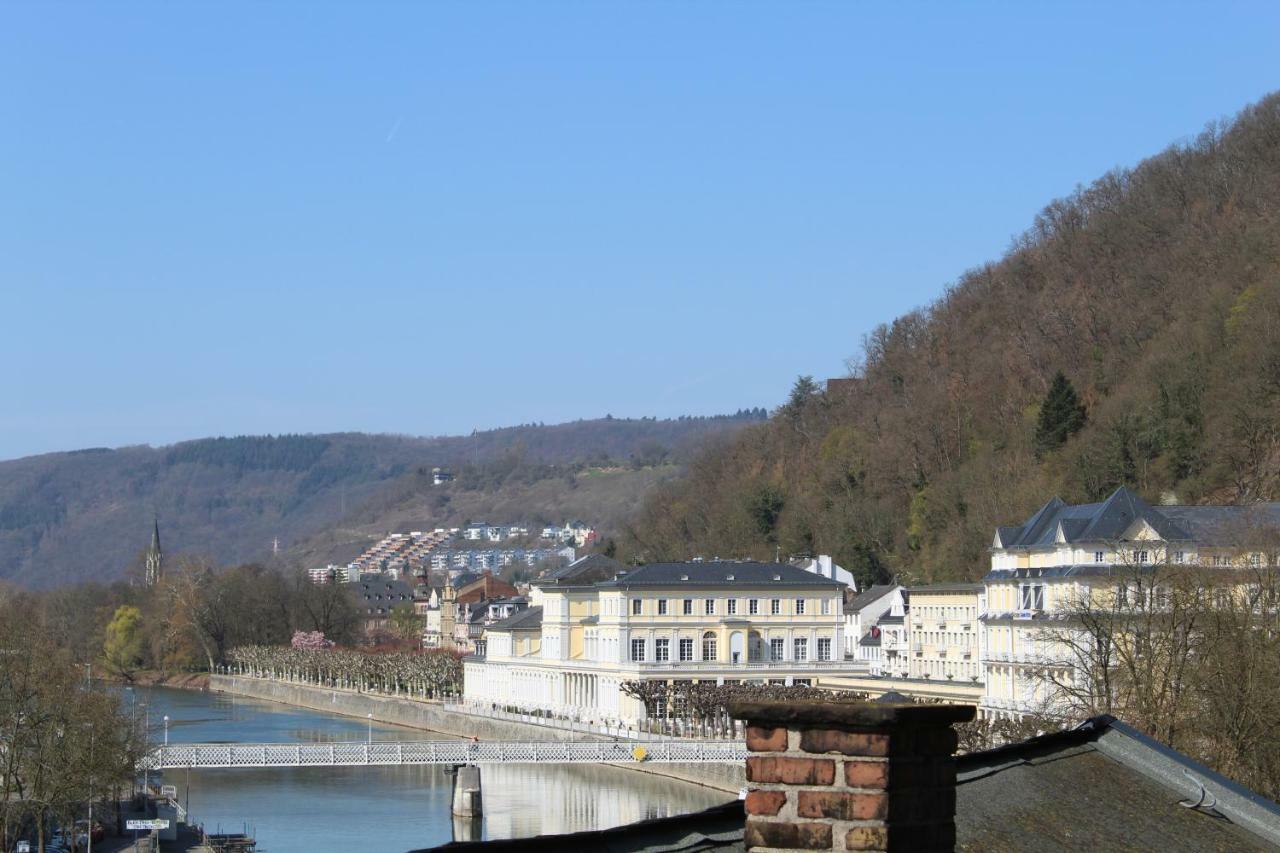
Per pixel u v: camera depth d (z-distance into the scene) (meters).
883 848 22.94
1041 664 195.62
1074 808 34.50
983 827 32.56
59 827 199.62
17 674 181.38
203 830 197.88
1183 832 34.44
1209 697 127.88
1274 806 36.09
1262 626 136.12
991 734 177.38
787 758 23.44
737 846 28.59
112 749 183.62
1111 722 39.03
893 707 23.25
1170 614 145.62
